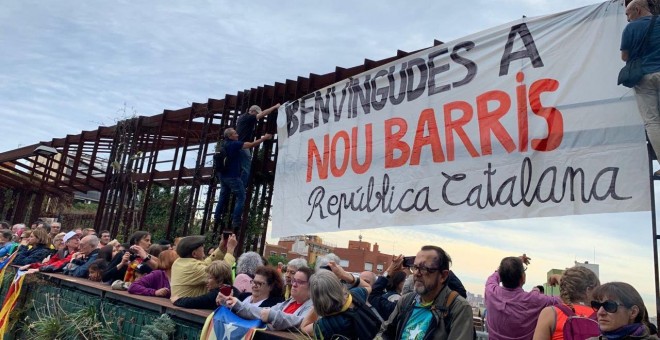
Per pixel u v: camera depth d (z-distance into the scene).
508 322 3.37
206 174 10.72
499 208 4.59
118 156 13.86
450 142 5.16
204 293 4.89
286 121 7.25
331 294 3.29
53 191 19.56
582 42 4.34
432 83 5.48
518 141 4.59
